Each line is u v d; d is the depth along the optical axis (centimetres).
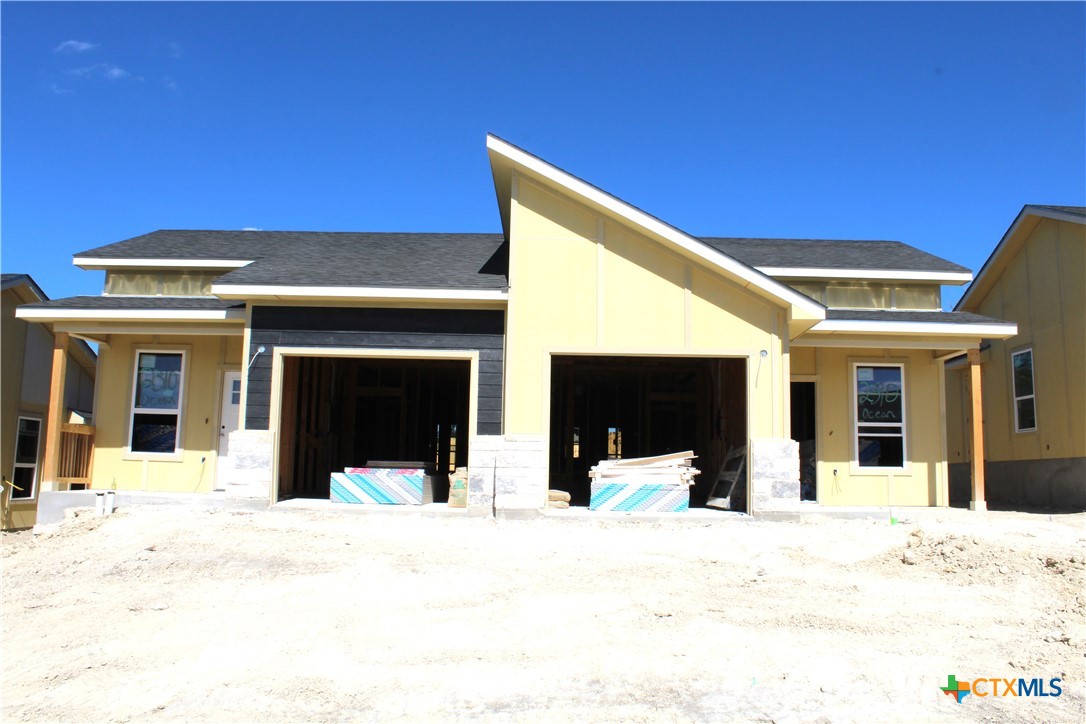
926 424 1484
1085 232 1485
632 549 952
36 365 1692
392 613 724
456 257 1469
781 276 1516
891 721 519
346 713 536
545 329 1201
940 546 891
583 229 1220
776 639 652
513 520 1148
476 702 545
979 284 1820
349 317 1227
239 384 1459
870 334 1390
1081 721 520
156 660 635
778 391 1203
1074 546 855
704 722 517
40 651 665
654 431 1836
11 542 1095
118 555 928
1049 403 1583
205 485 1428
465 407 1822
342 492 1239
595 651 627
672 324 1207
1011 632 667
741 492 1277
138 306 1345
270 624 705
